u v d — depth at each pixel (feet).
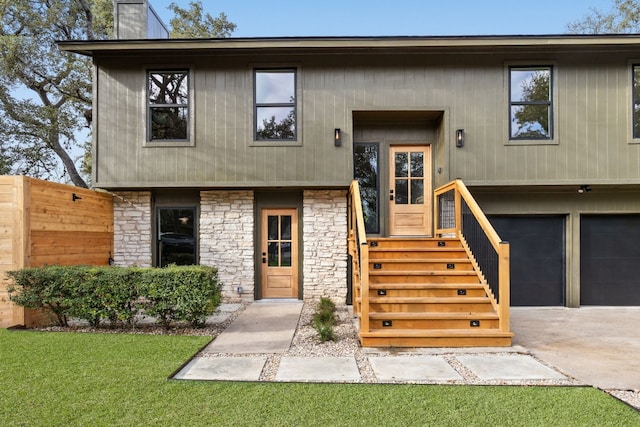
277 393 11.14
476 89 24.80
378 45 23.89
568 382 12.46
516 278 27.20
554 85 24.66
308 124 24.91
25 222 19.11
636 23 54.80
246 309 24.49
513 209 26.71
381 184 26.99
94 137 25.03
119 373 12.46
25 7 43.80
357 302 20.84
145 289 18.15
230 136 25.00
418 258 21.43
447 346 16.42
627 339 18.02
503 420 9.59
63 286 18.37
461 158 24.63
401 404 10.48
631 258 27.07
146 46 24.09
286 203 27.40
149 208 27.09
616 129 24.54
